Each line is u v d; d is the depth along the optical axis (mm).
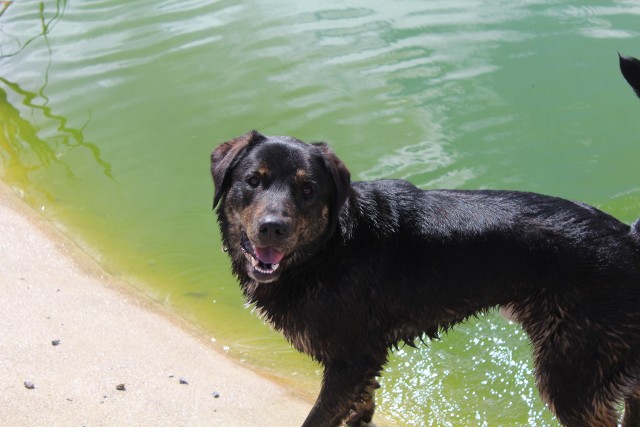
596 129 3412
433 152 3340
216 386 2463
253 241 2127
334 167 2174
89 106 3795
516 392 2525
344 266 2203
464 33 4195
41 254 2924
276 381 2555
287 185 2145
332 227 2182
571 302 2180
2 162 3426
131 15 4672
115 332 2613
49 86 3969
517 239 2209
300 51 4125
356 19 4438
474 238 2225
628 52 3852
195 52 4184
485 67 3869
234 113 3641
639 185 3143
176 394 2400
